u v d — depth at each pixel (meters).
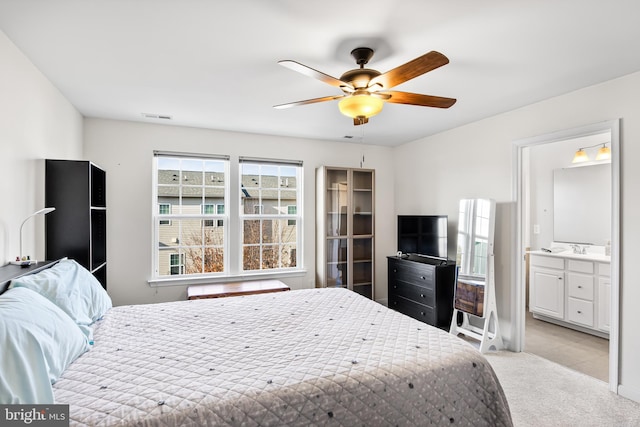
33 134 2.27
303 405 1.26
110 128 3.60
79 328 1.63
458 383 1.51
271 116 3.49
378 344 1.71
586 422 2.15
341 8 1.64
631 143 2.41
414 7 1.63
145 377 1.35
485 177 3.58
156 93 2.83
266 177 4.43
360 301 2.55
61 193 2.44
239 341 1.76
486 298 3.29
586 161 4.14
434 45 2.01
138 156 3.72
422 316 3.91
